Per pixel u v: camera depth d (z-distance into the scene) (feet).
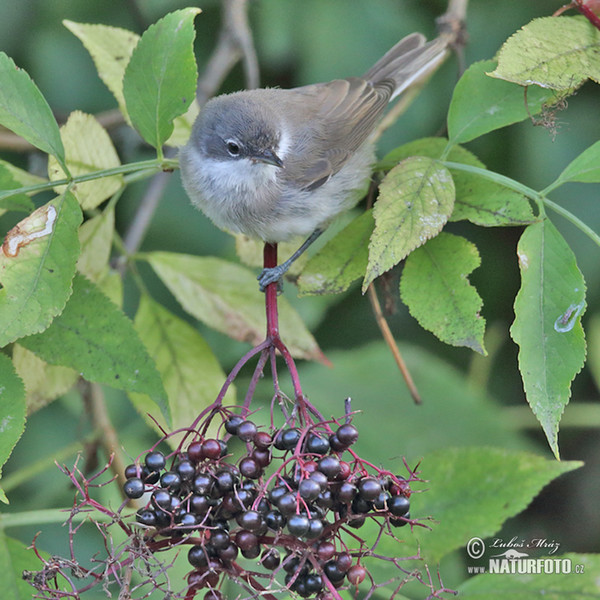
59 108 37.27
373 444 33.09
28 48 36.99
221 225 30.30
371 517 18.66
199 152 29.94
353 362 34.60
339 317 38.50
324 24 36.06
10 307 20.13
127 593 17.57
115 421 35.32
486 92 24.39
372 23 36.22
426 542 22.59
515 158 34.58
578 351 20.62
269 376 35.01
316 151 30.94
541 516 36.29
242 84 38.96
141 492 18.43
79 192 24.06
